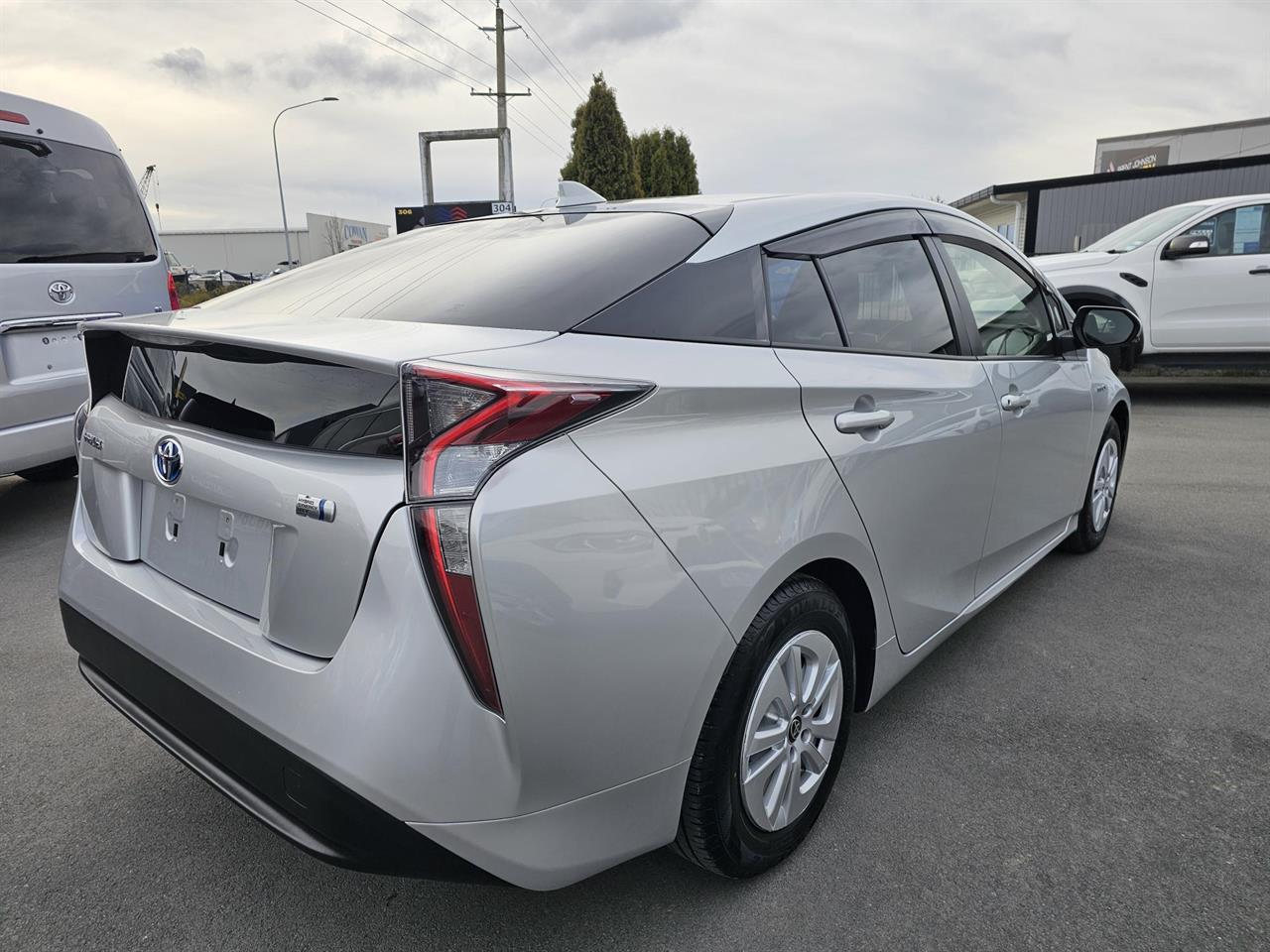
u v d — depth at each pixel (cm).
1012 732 254
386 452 140
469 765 135
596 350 160
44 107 467
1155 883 192
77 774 239
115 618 186
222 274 5078
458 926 182
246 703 151
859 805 220
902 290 242
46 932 181
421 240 233
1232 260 782
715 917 183
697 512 159
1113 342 332
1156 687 281
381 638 136
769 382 182
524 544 135
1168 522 457
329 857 142
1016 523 296
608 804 153
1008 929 179
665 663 154
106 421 201
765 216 210
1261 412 814
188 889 194
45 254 454
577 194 249
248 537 162
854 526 199
